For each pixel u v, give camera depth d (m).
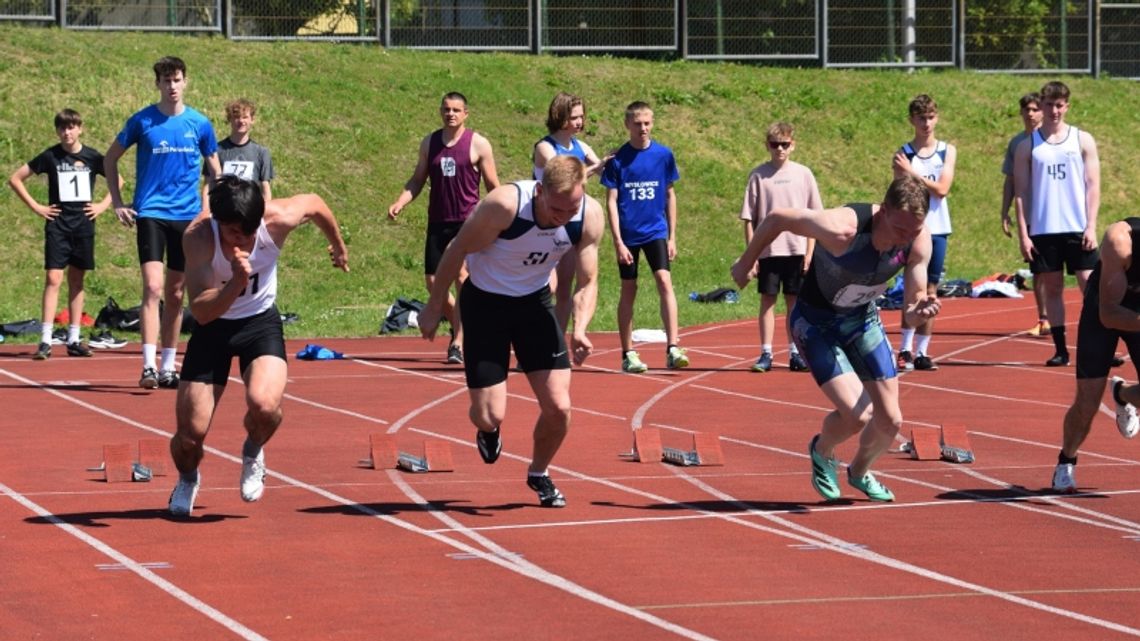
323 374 18.55
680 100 36.94
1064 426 11.63
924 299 10.31
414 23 37.47
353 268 28.55
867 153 36.66
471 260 10.15
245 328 10.00
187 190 16.59
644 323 24.53
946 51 41.31
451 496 11.24
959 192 35.72
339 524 10.21
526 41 38.22
